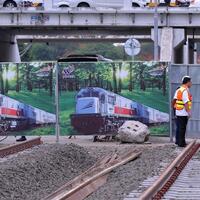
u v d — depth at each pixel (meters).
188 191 21.03
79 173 27.89
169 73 39.00
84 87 39.62
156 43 73.06
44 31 100.31
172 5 86.62
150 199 18.91
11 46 110.12
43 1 86.94
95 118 39.69
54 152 29.42
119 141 40.47
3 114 40.56
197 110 39.84
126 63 39.25
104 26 88.31
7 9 86.44
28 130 40.38
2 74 40.41
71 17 87.12
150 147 35.97
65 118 39.94
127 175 25.00
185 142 36.12
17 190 22.42
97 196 21.02
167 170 23.08
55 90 39.84
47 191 23.12
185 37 91.50
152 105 39.22
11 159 27.98
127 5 87.06
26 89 40.25
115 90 39.47
